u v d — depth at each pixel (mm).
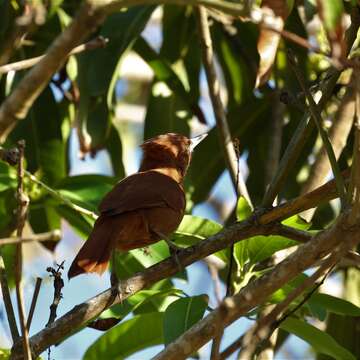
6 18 11875
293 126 14383
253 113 14328
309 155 13836
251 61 14844
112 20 12312
